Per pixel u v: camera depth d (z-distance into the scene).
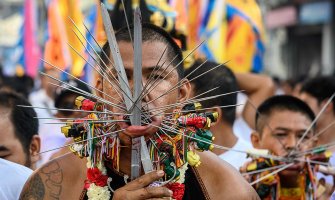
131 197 3.99
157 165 4.22
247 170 6.39
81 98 4.32
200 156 4.53
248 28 10.73
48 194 4.48
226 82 7.04
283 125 6.83
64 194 4.48
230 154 7.09
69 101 8.46
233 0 10.71
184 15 8.59
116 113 4.06
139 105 4.02
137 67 3.98
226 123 7.13
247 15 10.73
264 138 6.94
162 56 4.25
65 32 9.95
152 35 4.33
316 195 6.60
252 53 10.81
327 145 6.61
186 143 4.22
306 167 6.48
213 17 10.51
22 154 6.08
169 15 7.75
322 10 32.41
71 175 4.50
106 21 4.08
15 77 14.83
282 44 34.91
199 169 4.50
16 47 17.39
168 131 4.25
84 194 4.41
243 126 9.55
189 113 4.37
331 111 9.01
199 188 4.47
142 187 4.00
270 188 6.41
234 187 4.48
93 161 4.25
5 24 35.81
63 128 4.20
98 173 4.31
